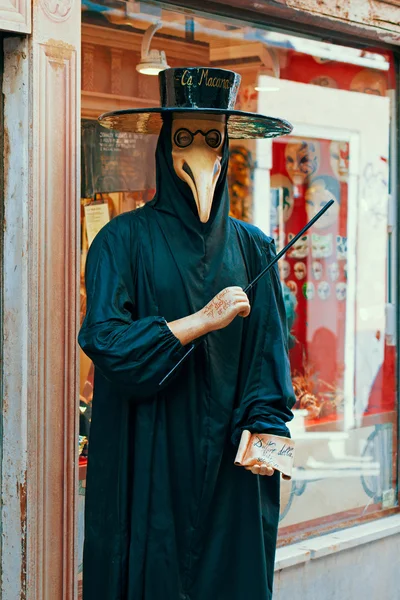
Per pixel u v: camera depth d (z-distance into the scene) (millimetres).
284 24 4988
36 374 3650
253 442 3375
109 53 4367
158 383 3168
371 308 5773
